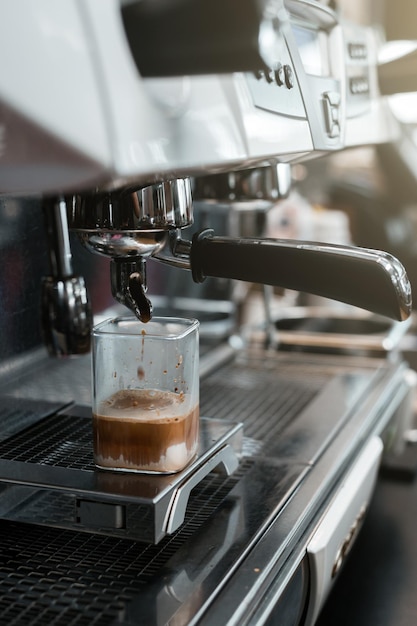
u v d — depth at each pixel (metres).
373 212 1.96
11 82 0.39
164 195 0.61
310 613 0.74
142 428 0.68
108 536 0.70
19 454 0.75
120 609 0.59
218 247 0.67
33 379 0.92
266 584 0.64
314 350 1.34
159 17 0.41
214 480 0.82
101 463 0.70
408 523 1.09
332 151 0.78
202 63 0.41
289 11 0.70
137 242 0.62
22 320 0.91
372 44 1.02
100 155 0.39
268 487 0.80
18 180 0.42
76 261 1.08
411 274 1.92
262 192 1.04
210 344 1.35
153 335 0.68
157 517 0.64
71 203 0.63
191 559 0.66
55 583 0.63
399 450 1.26
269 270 0.66
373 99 1.01
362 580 0.95
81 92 0.39
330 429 0.98
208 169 0.51
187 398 0.69
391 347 1.30
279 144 0.60
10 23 0.39
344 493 0.84
